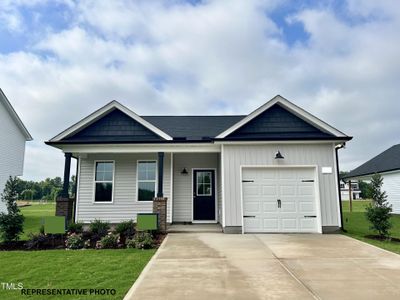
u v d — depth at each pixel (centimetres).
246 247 775
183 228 1098
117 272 551
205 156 1306
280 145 1069
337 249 749
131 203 1230
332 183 1044
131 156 1259
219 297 423
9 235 848
